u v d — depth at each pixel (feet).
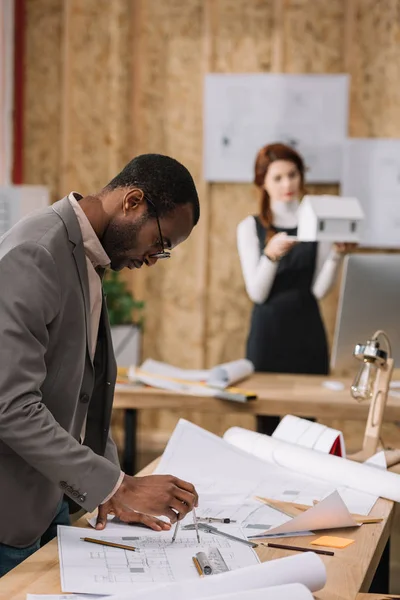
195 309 17.03
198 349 17.06
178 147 16.89
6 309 5.18
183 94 16.75
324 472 6.81
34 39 16.93
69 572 4.85
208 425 16.96
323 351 13.10
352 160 16.28
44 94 17.02
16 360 5.14
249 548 5.32
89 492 5.28
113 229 5.65
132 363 15.74
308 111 16.34
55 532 6.55
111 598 4.25
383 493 6.48
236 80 16.44
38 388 5.32
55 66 16.94
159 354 17.24
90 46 16.81
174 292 17.08
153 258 5.83
